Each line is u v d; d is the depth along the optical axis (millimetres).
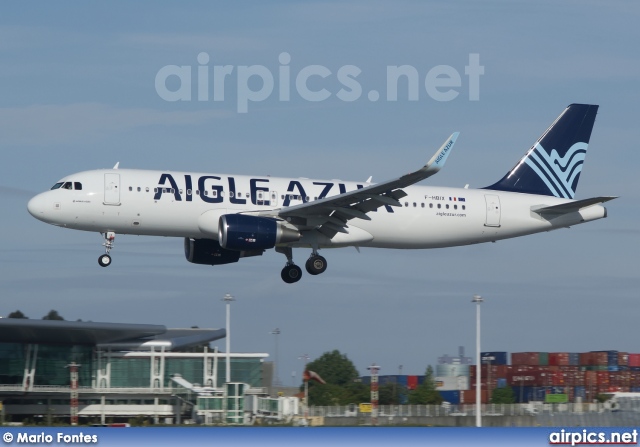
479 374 152375
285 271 154250
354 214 143625
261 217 141875
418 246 155375
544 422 143250
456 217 154125
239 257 153000
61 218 138500
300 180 149625
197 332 191625
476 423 141750
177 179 142250
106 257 143000
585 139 168375
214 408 152250
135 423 150750
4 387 159500
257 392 157125
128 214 139625
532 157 166125
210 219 141500
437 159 128625
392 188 136250
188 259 152625
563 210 158000
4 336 158375
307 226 145500
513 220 157625
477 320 153875
